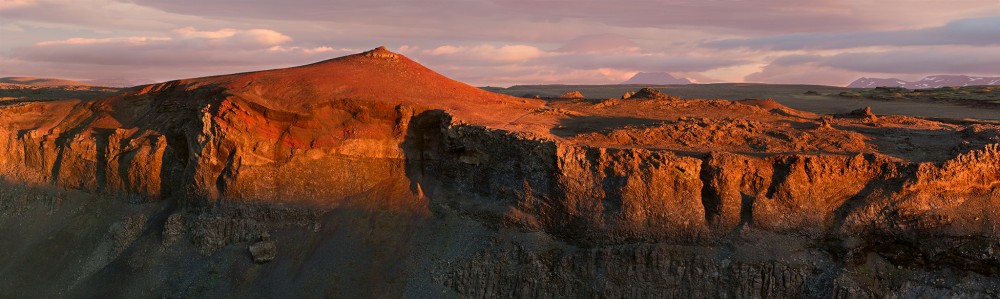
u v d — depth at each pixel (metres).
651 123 40.62
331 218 38.09
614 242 33.56
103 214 42.19
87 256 40.47
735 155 33.31
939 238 32.16
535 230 34.88
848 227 32.69
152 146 42.00
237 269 37.03
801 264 32.47
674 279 32.91
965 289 32.03
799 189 33.03
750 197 33.22
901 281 32.47
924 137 38.03
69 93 79.44
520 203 35.19
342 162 39.28
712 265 32.72
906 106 83.56
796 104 89.56
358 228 37.47
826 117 45.00
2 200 44.69
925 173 32.34
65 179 43.94
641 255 33.00
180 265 38.12
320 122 39.66
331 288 35.47
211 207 38.94
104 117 45.38
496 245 35.00
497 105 44.16
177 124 42.31
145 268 38.44
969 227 32.31
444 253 35.72
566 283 33.91
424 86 44.44
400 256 36.12
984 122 50.06
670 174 33.28
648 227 33.28
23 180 45.00
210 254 38.16
